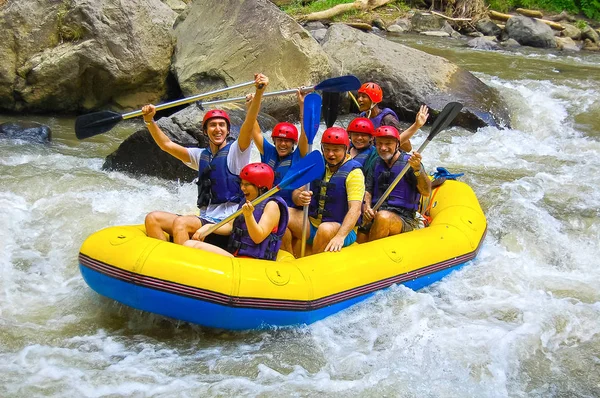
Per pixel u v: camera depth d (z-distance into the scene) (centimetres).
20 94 817
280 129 439
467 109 848
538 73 1102
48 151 695
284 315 379
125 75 822
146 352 373
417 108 856
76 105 848
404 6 1595
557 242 544
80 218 532
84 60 809
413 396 345
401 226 461
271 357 372
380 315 408
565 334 413
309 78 823
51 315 405
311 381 352
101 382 344
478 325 411
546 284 479
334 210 430
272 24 820
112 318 405
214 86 827
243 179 392
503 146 786
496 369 370
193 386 344
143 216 545
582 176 686
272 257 400
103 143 744
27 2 818
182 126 638
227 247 404
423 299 421
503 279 472
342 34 937
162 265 362
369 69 886
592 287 478
